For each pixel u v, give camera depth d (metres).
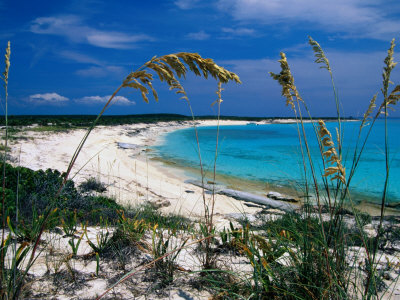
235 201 10.74
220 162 19.47
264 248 2.75
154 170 16.00
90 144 22.11
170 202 9.93
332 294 2.00
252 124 86.25
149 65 1.65
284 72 1.77
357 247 3.42
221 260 2.85
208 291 2.35
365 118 1.76
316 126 1.77
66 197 5.49
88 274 2.43
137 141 30.66
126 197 9.35
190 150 25.30
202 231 3.80
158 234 3.65
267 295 2.20
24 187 5.41
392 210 9.22
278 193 11.37
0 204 3.40
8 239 2.05
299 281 2.24
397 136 41.16
